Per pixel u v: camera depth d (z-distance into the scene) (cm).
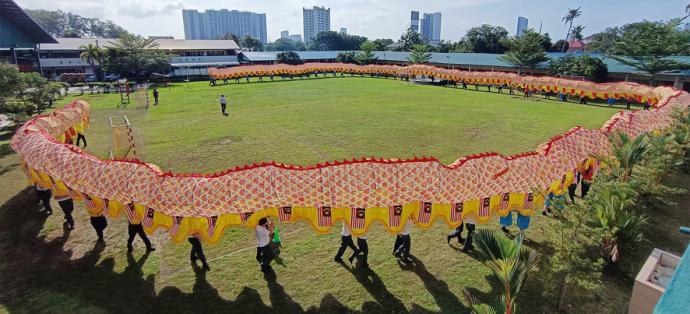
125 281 920
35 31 4097
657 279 774
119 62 5284
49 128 1493
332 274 946
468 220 1003
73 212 1238
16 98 2330
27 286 900
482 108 3131
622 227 933
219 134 2227
